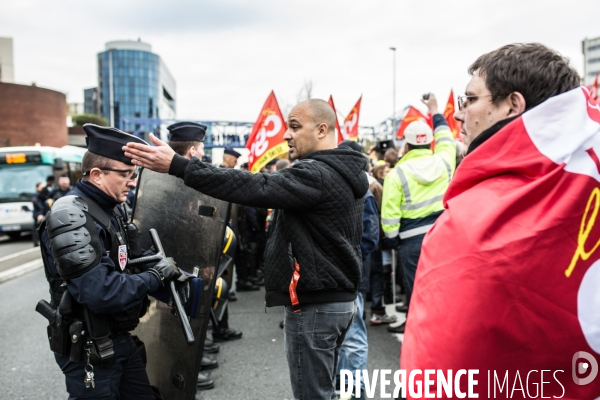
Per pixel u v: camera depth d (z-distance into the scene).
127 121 30.19
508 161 1.00
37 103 44.19
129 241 2.27
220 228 2.57
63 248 1.81
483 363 0.94
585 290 0.93
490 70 1.13
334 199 2.04
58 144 46.69
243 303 5.98
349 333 2.95
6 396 3.36
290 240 2.08
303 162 2.06
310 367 2.11
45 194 11.63
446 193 1.11
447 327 0.97
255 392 3.39
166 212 2.85
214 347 4.15
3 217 12.66
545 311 0.92
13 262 9.03
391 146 7.17
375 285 4.94
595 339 0.93
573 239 0.92
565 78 1.09
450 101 8.20
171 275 2.07
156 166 1.87
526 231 0.93
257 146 6.86
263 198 1.88
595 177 0.93
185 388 2.53
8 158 12.63
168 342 2.61
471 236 0.97
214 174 1.84
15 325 5.11
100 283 1.83
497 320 0.93
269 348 4.32
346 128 8.73
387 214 3.92
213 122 30.19
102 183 2.04
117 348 2.04
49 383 3.59
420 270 1.09
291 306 2.12
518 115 1.09
